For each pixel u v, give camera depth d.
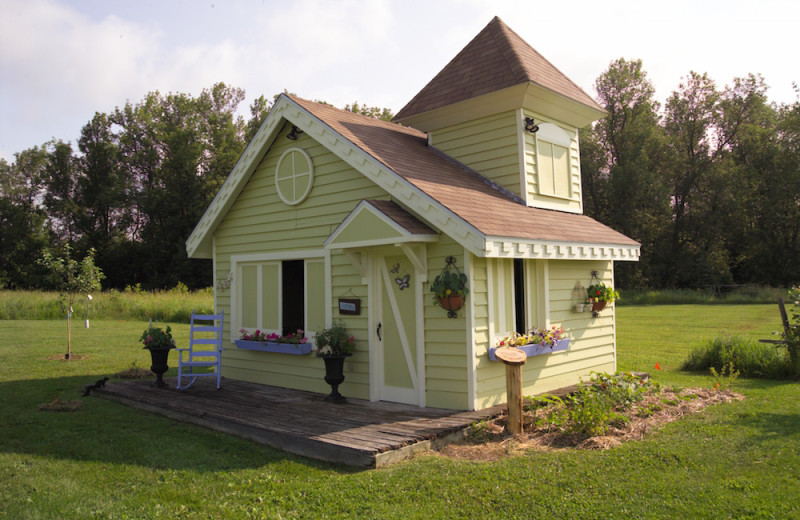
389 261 8.66
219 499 5.05
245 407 8.23
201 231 11.57
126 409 8.75
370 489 5.16
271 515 4.69
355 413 7.75
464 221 7.07
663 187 45.19
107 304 25.30
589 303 10.13
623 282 46.88
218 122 54.25
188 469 5.86
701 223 45.94
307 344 9.68
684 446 6.23
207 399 8.91
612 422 7.12
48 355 14.24
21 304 24.08
